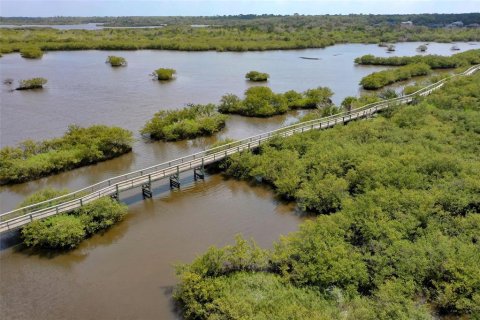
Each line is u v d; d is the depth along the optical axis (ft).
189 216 102.53
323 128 158.30
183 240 91.61
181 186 119.34
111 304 70.95
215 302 65.21
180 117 170.91
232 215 103.19
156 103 210.38
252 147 134.82
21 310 69.56
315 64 358.84
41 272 80.12
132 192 115.65
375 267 72.49
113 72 301.02
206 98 223.51
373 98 203.21
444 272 71.20
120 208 98.78
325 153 124.26
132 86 252.62
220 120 175.52
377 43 535.60
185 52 432.25
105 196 99.45
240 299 65.62
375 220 85.05
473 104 182.09
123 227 97.30
